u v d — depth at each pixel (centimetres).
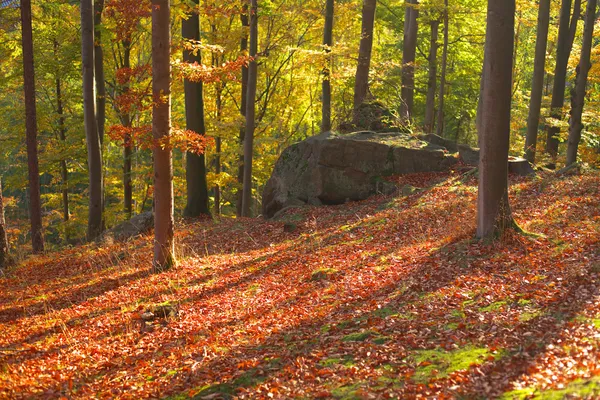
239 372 641
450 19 2748
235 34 2162
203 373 661
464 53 3197
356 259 1113
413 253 1070
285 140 3014
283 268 1146
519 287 779
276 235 1521
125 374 698
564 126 2073
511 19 975
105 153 2727
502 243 988
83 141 2258
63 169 2511
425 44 3338
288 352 682
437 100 3331
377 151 1773
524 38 3744
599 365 475
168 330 859
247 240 1523
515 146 3019
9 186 2291
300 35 2711
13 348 837
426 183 1684
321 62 2161
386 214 1448
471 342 616
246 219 1842
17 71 2062
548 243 966
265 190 1950
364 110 2102
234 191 3189
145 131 1148
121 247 1570
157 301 1020
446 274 902
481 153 1023
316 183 1791
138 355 762
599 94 2538
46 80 2309
